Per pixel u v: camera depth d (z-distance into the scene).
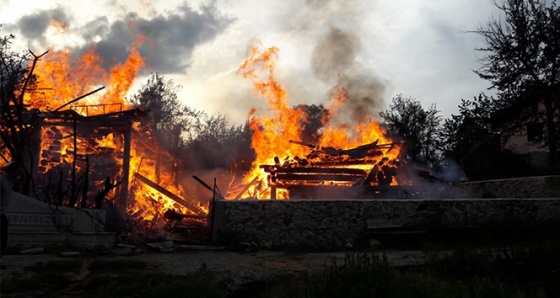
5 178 5.70
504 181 17.34
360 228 12.22
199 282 6.72
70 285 6.94
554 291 7.80
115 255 9.84
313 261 9.58
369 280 6.91
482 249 10.63
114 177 19.61
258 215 12.02
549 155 22.55
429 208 12.62
